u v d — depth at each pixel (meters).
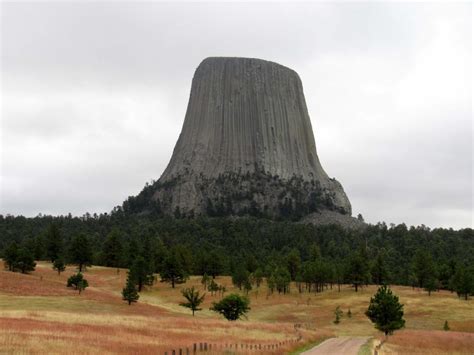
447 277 135.25
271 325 73.00
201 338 46.38
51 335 38.03
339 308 107.88
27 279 105.25
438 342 59.19
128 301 95.19
